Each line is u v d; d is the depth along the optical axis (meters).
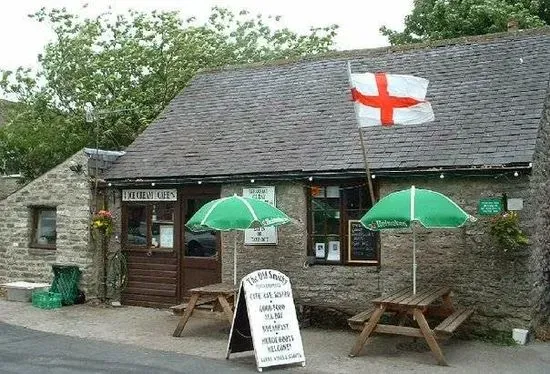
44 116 21.73
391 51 14.82
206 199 13.06
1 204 15.13
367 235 11.62
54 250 14.40
